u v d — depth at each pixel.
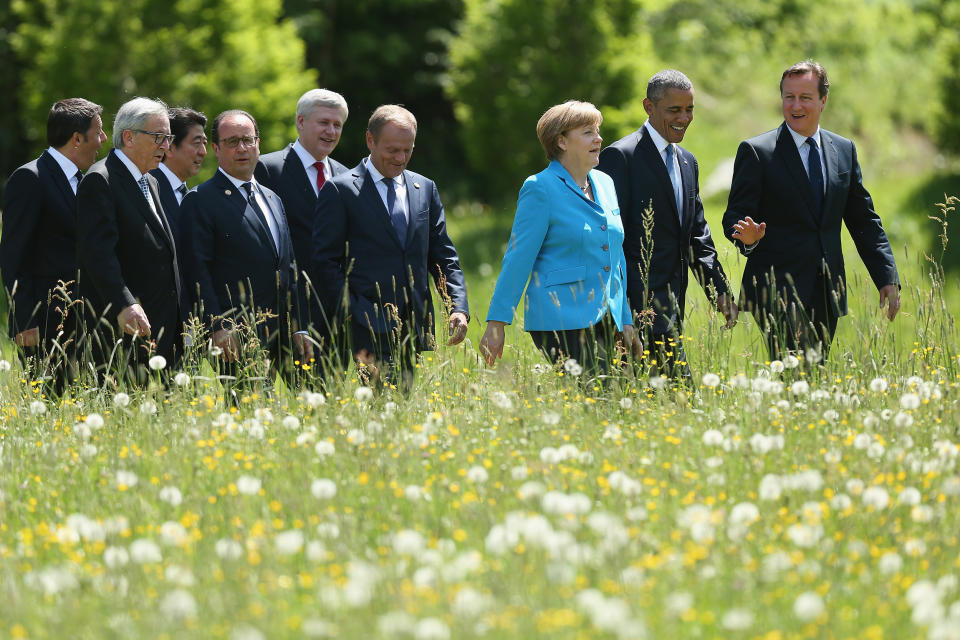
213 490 15.26
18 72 85.50
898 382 19.25
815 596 11.05
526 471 14.88
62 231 22.64
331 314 22.17
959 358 21.53
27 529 13.94
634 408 18.39
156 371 21.20
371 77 98.38
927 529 13.38
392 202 22.48
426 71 100.69
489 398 19.14
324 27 96.25
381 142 22.22
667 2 83.94
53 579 11.88
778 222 22.78
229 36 69.88
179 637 10.76
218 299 22.28
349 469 15.58
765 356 22.78
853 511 13.58
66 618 11.19
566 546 12.23
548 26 70.75
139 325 20.39
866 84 97.88
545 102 71.06
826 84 22.52
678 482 14.62
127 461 15.83
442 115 101.50
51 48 68.75
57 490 15.45
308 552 12.42
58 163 22.75
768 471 15.34
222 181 22.47
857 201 23.31
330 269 22.03
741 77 92.38
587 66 70.50
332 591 11.39
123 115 20.84
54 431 18.12
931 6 114.44
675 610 10.88
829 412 17.23
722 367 21.69
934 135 75.44
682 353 21.27
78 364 21.08
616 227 20.98
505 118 71.88
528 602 11.14
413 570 12.14
